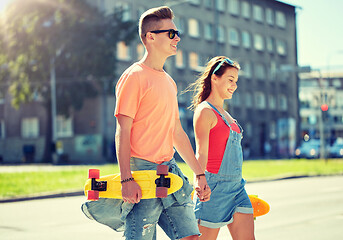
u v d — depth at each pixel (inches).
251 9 2218.3
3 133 1955.0
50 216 392.2
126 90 131.8
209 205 162.7
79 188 587.8
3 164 1603.1
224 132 164.6
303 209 410.0
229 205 163.9
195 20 1980.8
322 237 289.4
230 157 164.4
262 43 2258.9
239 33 2160.4
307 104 2800.2
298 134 2357.3
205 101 169.3
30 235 305.7
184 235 135.7
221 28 2087.8
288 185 656.4
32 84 1581.0
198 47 1978.3
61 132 1779.0
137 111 133.3
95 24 1544.0
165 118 136.3
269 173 823.7
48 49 1523.1
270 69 2281.0
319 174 845.2
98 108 1690.5
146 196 127.6
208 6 2034.9
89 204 131.4
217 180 163.2
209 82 174.2
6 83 1678.2
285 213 387.5
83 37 1533.0
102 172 820.6
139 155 133.5
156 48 137.3
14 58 1599.4
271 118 2283.5
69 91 1557.6
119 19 1584.6
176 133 146.6
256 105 2219.5
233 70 171.9
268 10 2285.9
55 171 894.4
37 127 1875.0
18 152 1907.0
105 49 1519.4
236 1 2162.9
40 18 1561.3
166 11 138.3
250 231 163.2
